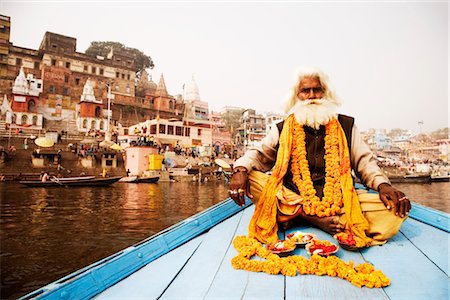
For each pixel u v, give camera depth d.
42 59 27.45
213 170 29.61
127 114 31.39
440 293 1.31
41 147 24.64
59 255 9.12
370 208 2.10
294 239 1.95
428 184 24.19
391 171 24.17
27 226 12.16
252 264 1.61
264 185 2.31
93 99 28.66
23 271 7.82
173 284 1.46
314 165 2.36
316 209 2.17
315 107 2.37
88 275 1.39
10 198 17.39
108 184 22.70
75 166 24.89
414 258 1.77
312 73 2.46
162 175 26.84
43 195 18.67
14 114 25.28
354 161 2.38
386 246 2.01
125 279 1.53
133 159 26.61
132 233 11.55
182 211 15.47
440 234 2.29
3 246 9.72
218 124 34.72
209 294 1.33
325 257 1.70
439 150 24.81
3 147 23.31
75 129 27.98
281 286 1.41
